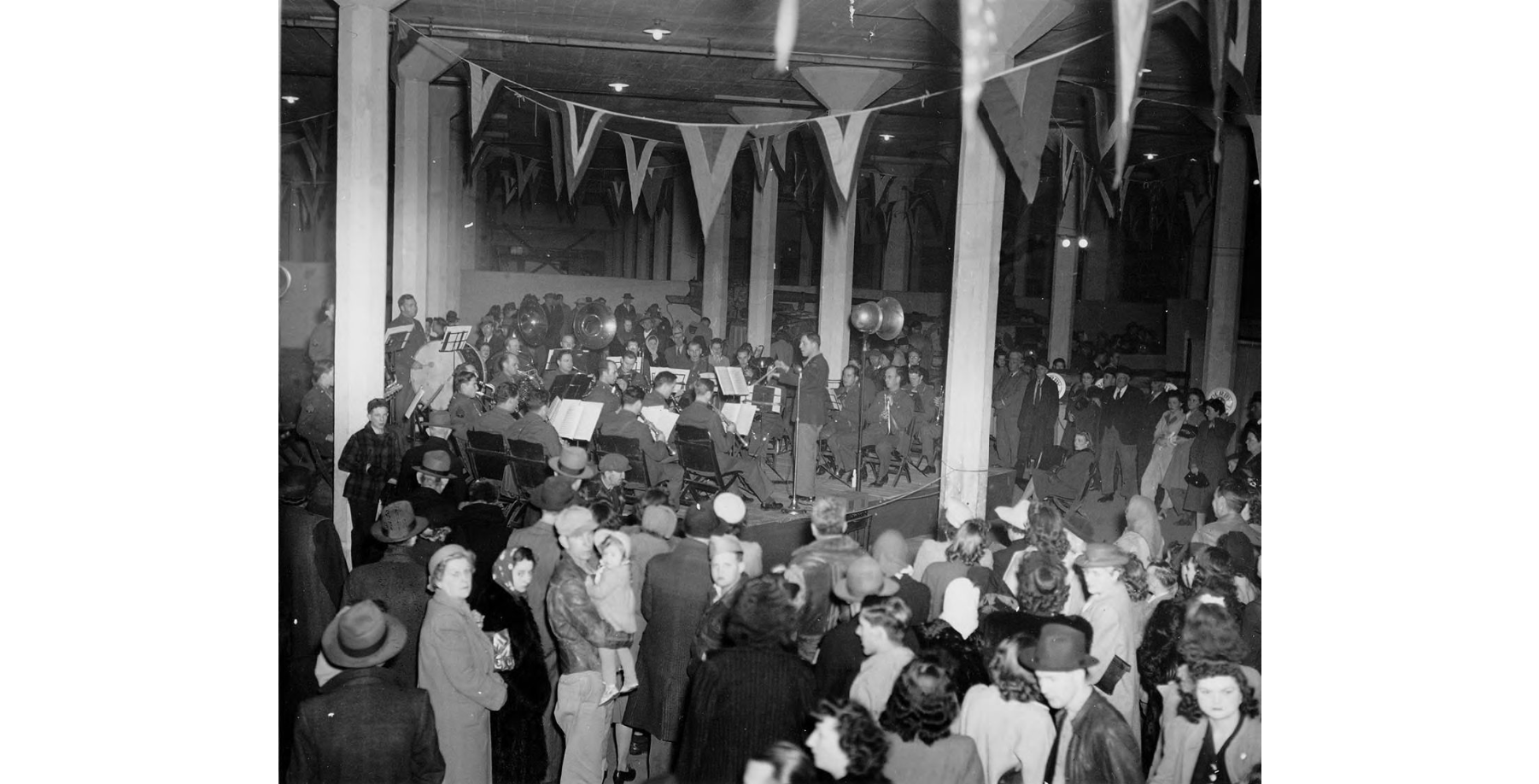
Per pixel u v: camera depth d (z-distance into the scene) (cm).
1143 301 1952
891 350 1476
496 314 1664
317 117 1468
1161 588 527
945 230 2114
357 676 400
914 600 504
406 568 496
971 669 466
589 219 2400
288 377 1081
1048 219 1916
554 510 551
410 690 402
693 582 510
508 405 922
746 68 1262
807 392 1109
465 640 445
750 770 407
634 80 1362
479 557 555
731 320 2058
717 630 470
